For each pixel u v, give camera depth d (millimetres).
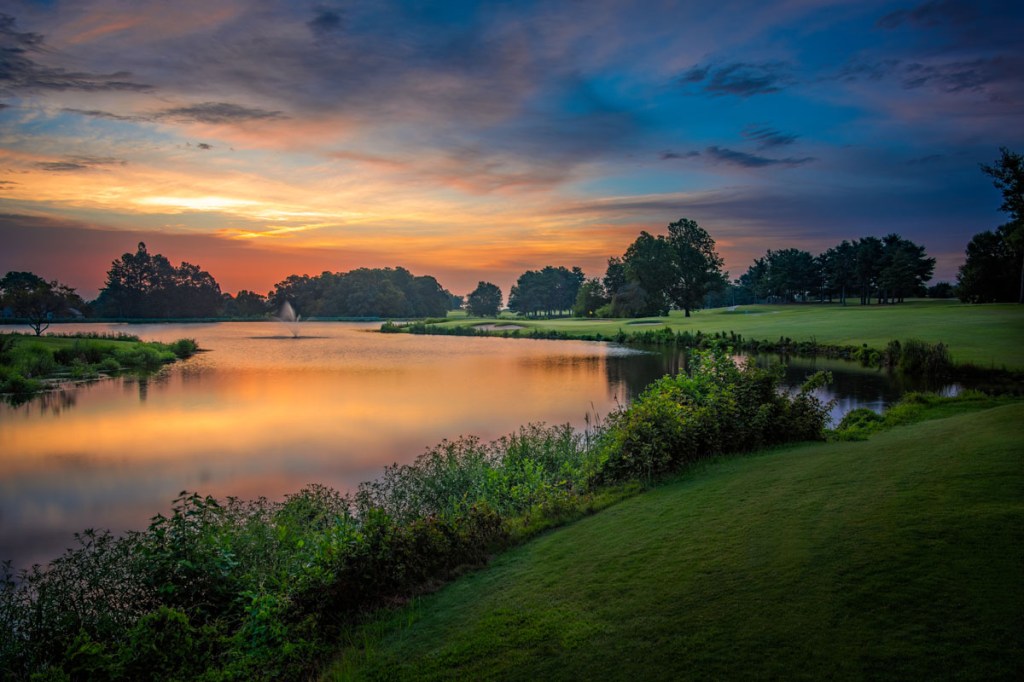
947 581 4324
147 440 20297
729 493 7750
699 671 3941
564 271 199750
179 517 7121
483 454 13055
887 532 5289
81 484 15250
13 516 12961
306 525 8906
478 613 5562
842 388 26812
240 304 185875
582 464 11719
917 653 3654
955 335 40062
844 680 3566
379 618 5980
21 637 5910
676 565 5637
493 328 95125
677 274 105375
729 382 12117
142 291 163250
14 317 108062
